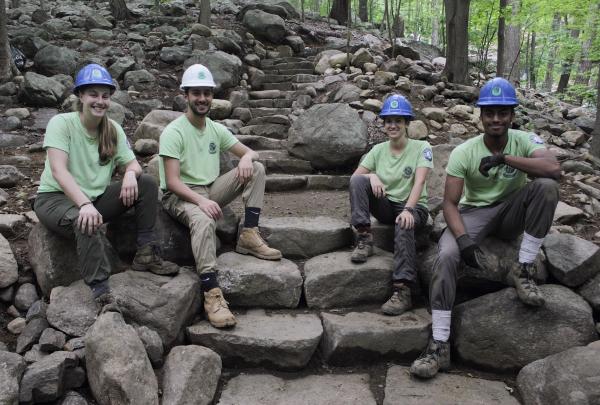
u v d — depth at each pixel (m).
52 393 2.39
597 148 5.30
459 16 6.89
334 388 2.71
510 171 2.94
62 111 5.62
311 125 4.92
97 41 7.99
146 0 12.56
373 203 3.36
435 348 2.79
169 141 3.13
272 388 2.70
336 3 12.55
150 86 6.59
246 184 3.33
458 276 3.06
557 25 12.56
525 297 2.84
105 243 3.15
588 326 2.85
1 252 3.04
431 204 3.97
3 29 5.93
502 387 2.76
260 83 7.30
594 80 13.33
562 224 3.85
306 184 4.64
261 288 3.15
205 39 7.86
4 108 5.55
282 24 9.05
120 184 2.96
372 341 2.89
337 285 3.19
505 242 3.13
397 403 2.56
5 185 4.00
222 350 2.85
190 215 3.02
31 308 2.87
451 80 7.02
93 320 2.71
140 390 2.39
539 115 6.80
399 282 3.10
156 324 2.77
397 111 3.27
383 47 9.57
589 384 2.44
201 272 2.95
